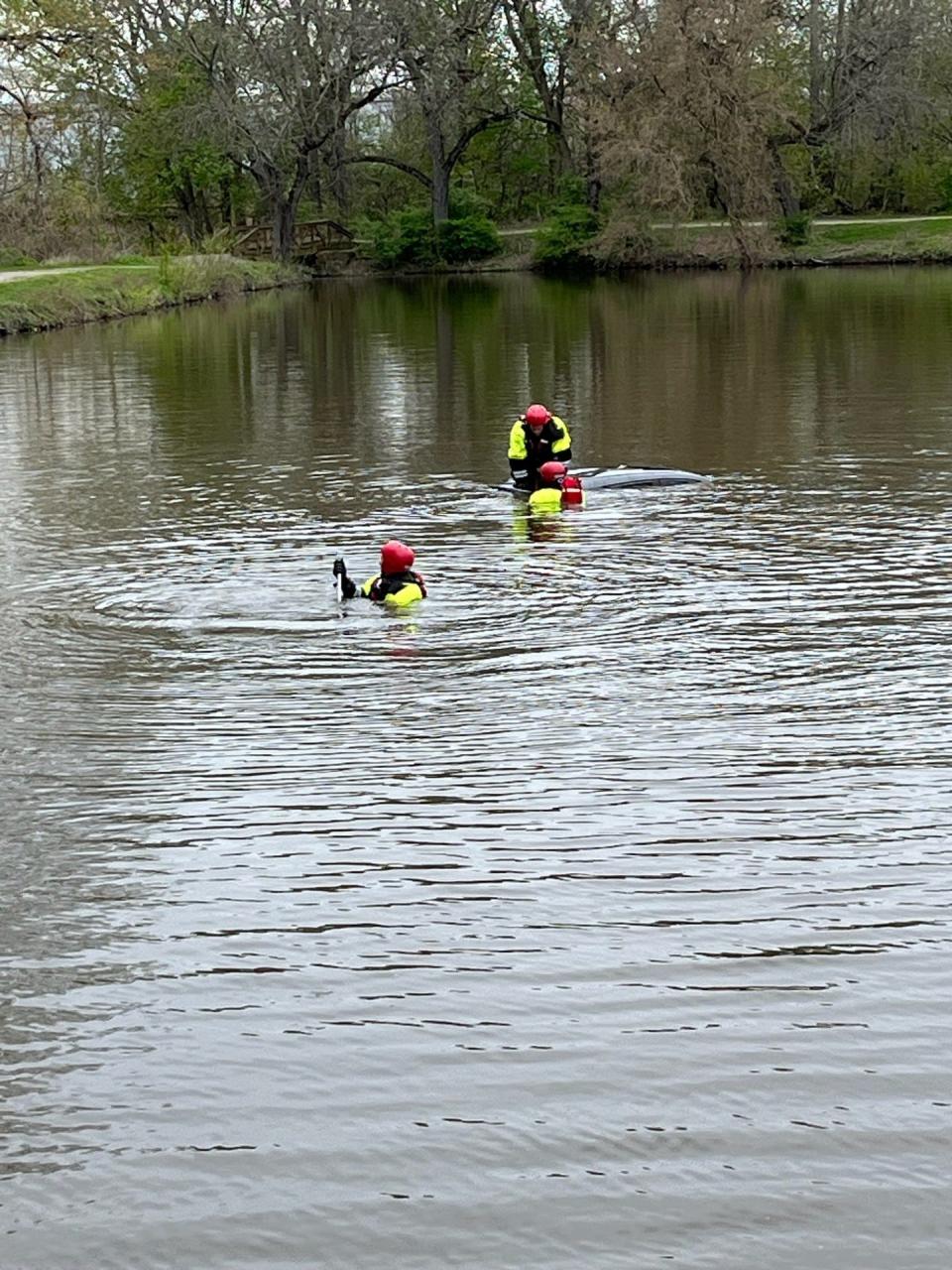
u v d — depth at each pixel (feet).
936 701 34.30
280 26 220.64
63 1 177.17
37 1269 17.25
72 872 26.86
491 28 238.07
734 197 212.23
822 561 47.88
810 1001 21.99
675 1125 19.33
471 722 33.86
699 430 76.43
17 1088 20.49
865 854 26.61
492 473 66.08
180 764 31.83
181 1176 18.67
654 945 23.72
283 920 24.89
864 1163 18.51
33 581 47.85
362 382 102.06
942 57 239.71
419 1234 17.60
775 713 33.88
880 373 95.71
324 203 266.36
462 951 23.71
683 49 202.39
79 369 113.80
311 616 43.04
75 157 237.66
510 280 218.59
